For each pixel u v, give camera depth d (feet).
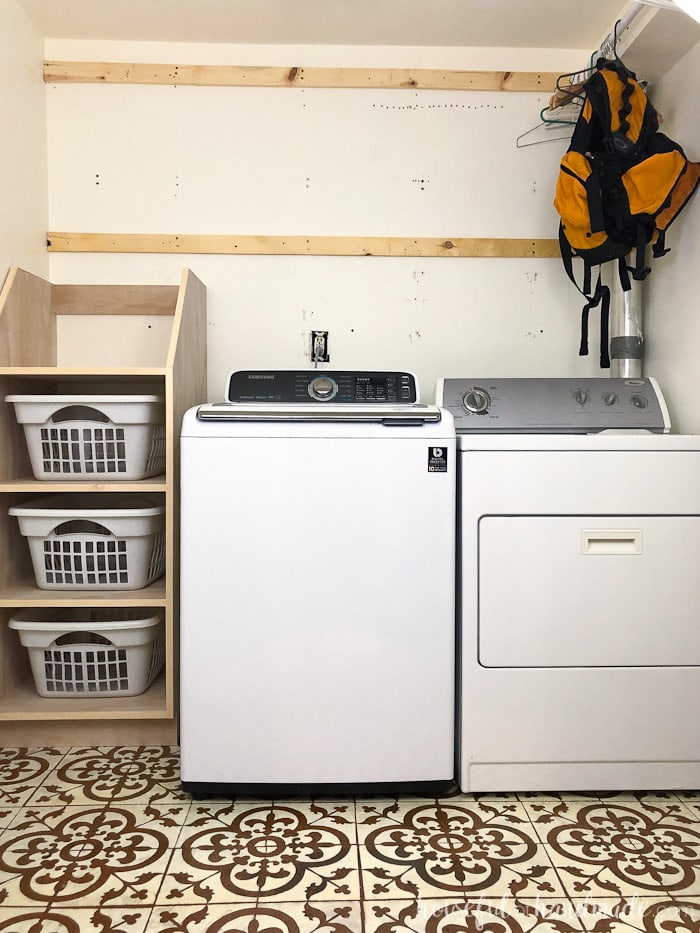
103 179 8.42
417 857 5.32
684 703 6.24
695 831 5.70
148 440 7.00
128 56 8.40
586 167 7.34
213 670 6.07
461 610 6.21
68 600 6.70
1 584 7.13
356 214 8.54
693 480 6.22
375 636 6.10
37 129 8.14
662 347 8.02
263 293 8.52
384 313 8.58
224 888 4.94
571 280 8.27
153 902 4.79
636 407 7.49
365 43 8.44
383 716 6.12
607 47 7.77
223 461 6.05
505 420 7.35
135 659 7.11
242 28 8.13
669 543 6.22
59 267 8.43
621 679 6.22
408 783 6.16
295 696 6.09
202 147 8.47
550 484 6.17
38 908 4.73
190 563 6.05
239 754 6.08
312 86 8.48
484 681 6.17
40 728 7.23
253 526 6.06
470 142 8.58
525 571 6.17
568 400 7.47
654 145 7.18
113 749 7.20
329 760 6.10
